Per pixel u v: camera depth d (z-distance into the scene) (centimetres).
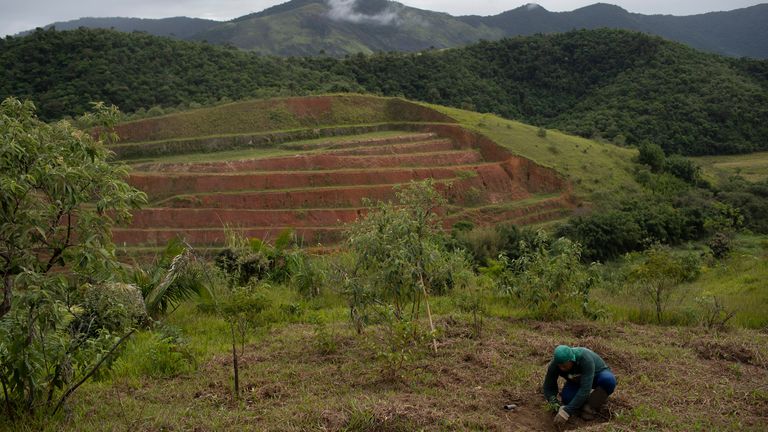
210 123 7338
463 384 716
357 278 895
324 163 6272
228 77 9212
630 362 793
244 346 919
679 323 1117
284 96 8412
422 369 764
